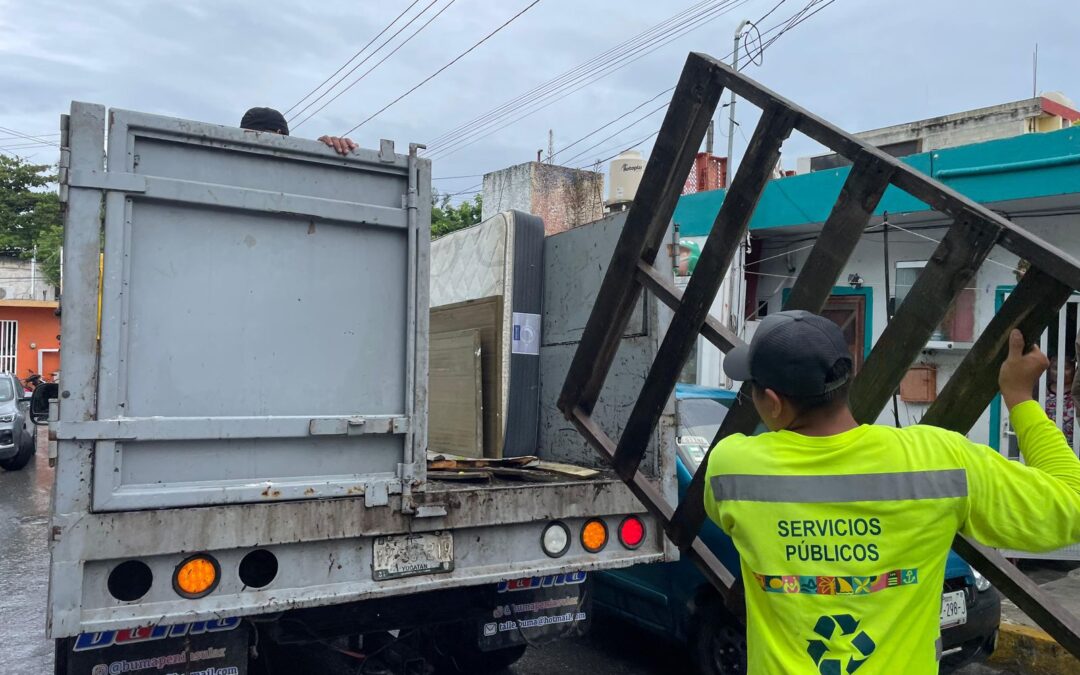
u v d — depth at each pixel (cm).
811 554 167
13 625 571
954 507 165
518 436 485
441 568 332
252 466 300
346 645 385
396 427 321
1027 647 511
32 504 1030
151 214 288
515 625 379
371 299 324
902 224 876
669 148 266
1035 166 748
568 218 1019
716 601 446
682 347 262
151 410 287
